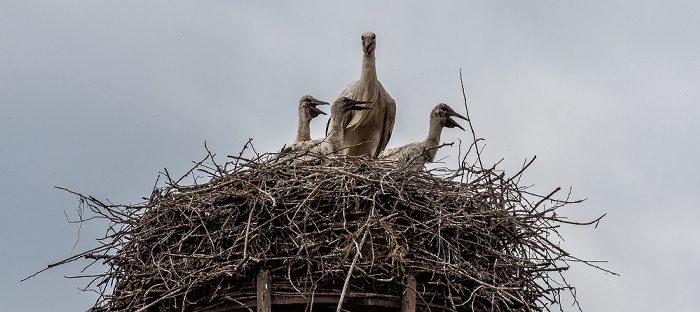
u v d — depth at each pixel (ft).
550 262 50.39
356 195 48.83
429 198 49.73
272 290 47.03
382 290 47.42
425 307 47.73
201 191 50.88
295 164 51.19
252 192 49.34
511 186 52.19
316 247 47.26
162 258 49.96
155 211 52.21
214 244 48.80
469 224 49.39
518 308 49.62
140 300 49.93
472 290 48.49
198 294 48.73
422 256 47.98
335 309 47.42
